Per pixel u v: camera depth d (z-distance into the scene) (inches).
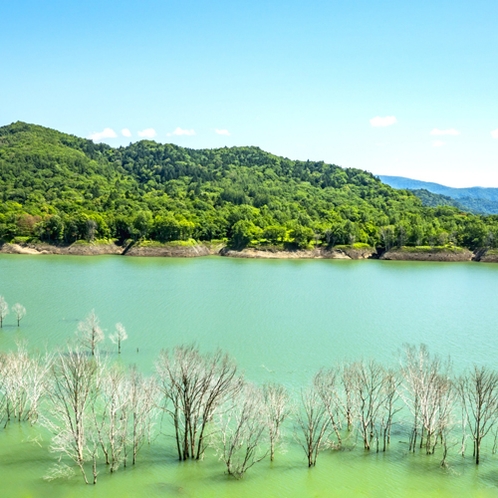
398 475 1753.2
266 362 3041.3
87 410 1994.3
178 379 1897.1
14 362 2085.4
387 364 2984.7
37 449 1847.9
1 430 1969.7
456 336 3875.5
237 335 3720.5
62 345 3174.2
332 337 3735.2
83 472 1653.5
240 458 1824.6
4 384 2042.3
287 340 3609.7
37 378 2076.8
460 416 2164.1
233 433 1843.0
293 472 1754.4
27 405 2130.9
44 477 1680.6
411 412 2128.4
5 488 1622.8
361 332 3927.2
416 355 2800.2
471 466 1820.9
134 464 1769.2
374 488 1679.4
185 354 2212.1
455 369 2970.0
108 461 1752.0
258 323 4158.5
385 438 1969.7
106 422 1904.5
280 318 4384.8
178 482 1676.9
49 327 3735.2
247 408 1795.0
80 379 1919.3
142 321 4097.0
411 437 1943.9
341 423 2079.2
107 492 1620.3
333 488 1676.9
